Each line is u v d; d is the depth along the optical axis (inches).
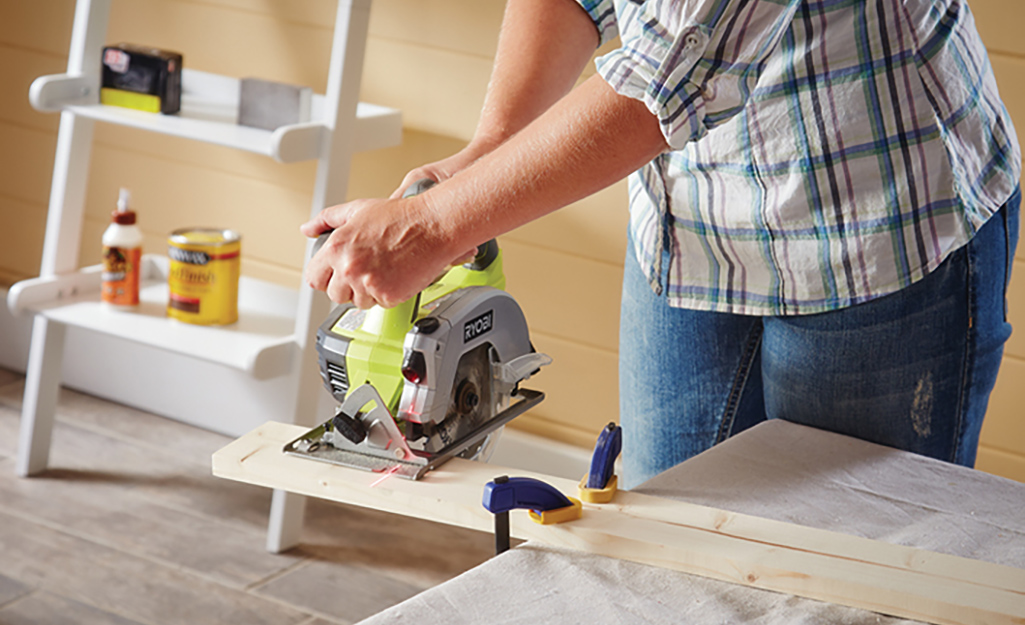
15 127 107.2
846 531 38.7
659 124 35.9
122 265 87.9
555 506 38.1
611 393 88.8
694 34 34.4
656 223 48.5
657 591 35.0
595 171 36.9
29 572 78.3
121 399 107.7
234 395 101.4
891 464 44.4
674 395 51.9
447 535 88.3
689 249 48.2
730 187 45.4
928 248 43.5
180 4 95.7
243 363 80.4
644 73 35.1
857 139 42.4
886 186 42.9
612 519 38.4
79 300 90.7
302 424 84.2
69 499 89.2
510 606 33.2
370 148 84.0
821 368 46.6
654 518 38.6
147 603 75.7
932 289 44.2
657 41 35.5
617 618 32.9
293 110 81.9
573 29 50.5
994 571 35.9
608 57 36.2
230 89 90.6
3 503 87.7
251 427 101.4
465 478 40.8
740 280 47.3
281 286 96.7
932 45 41.8
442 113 88.8
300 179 95.4
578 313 88.4
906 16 40.8
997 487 42.7
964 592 34.5
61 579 77.8
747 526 38.3
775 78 42.2
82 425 102.5
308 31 91.3
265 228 98.2
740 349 49.5
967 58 43.8
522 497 37.2
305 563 82.5
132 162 102.9
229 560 82.1
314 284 40.1
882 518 39.9
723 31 34.8
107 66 84.9
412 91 89.5
